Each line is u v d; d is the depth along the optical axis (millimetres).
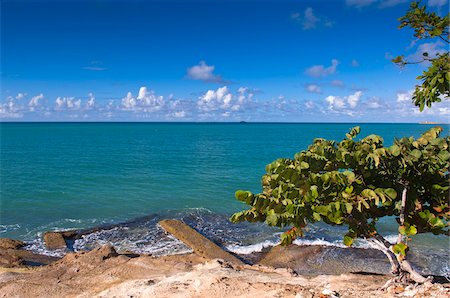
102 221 22547
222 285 9891
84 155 62594
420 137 7438
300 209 6492
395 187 7281
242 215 7402
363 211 7137
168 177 38781
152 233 20016
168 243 18531
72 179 37000
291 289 9195
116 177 38500
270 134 156375
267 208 6844
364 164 6879
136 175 40000
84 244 18641
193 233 19125
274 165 7457
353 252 16797
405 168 7031
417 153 6785
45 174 40219
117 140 109875
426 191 7488
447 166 7035
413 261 15758
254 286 9797
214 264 13070
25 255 16969
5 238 18531
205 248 17609
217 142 102438
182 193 30500
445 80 5562
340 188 6723
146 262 13852
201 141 107062
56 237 18953
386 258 16172
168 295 9703
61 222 22344
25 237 19688
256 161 54062
